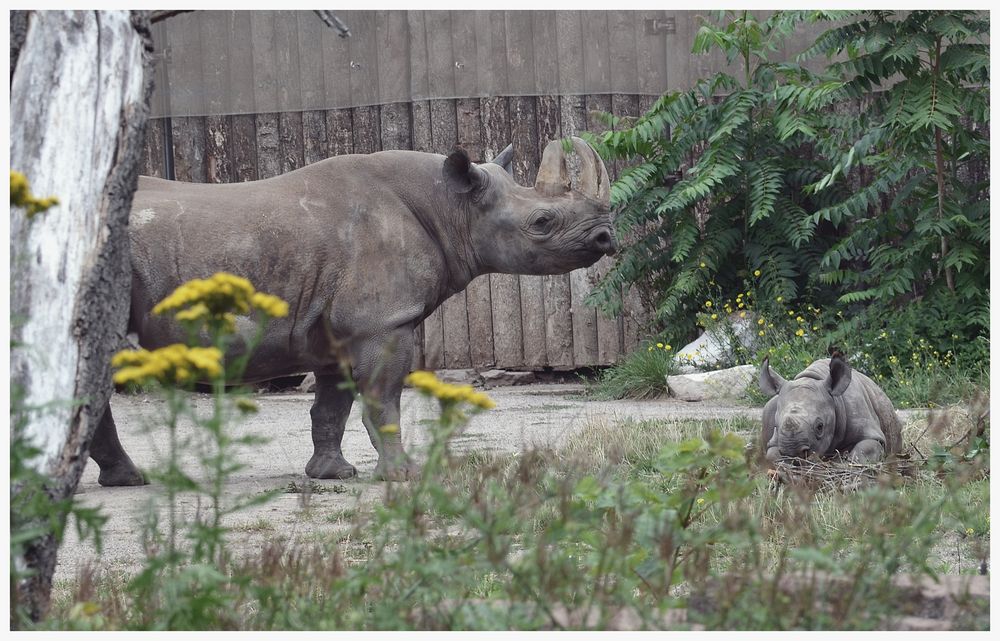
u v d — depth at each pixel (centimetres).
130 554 1048
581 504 704
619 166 2764
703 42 2558
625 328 2744
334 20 1008
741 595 619
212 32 2783
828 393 1237
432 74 2752
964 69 2359
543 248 1451
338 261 1401
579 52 2745
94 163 751
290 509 1237
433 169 1473
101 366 735
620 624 621
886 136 2316
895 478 1118
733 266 2630
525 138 2745
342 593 653
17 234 716
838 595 644
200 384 1452
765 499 1041
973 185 2452
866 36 2336
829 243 2619
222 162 2794
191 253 1353
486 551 621
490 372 2738
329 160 1466
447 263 1475
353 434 1925
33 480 602
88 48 772
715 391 2275
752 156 2602
